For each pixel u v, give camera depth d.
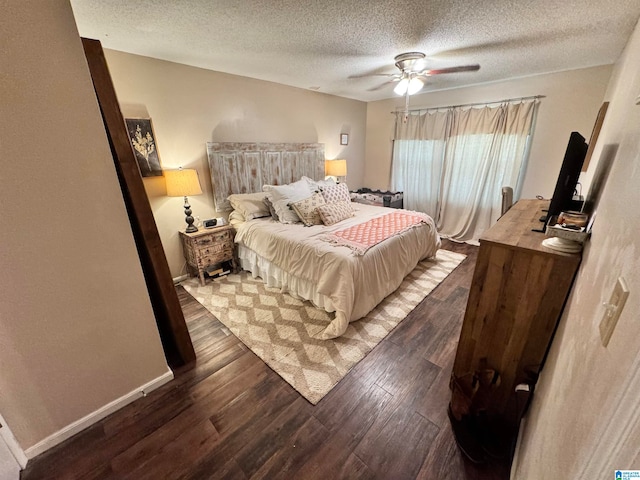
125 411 1.59
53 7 1.08
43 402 1.35
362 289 2.30
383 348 2.06
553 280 1.24
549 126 3.40
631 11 1.73
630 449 0.36
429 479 1.25
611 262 0.65
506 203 2.75
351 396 1.67
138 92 2.57
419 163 4.64
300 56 2.58
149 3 1.62
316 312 2.51
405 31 2.04
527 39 2.21
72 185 1.24
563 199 1.43
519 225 1.69
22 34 1.03
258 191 3.67
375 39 2.19
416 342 2.12
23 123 1.08
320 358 1.96
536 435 0.98
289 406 1.61
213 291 2.92
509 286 1.36
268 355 2.00
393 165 4.96
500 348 1.45
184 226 3.12
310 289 2.52
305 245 2.47
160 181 2.85
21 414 1.29
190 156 3.03
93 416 1.51
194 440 1.43
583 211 1.64
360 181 5.45
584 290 0.88
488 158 3.85
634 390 0.36
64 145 1.19
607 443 0.40
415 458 1.33
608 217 0.84
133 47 2.34
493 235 1.47
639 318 0.39
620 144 1.03
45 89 1.11
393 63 2.80
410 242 2.94
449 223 4.50
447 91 4.13
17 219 1.14
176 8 1.68
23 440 1.32
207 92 3.02
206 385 1.76
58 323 1.32
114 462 1.34
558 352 1.03
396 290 2.84
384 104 4.90
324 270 2.32
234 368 1.89
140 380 1.66
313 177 4.38
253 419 1.53
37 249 1.21
